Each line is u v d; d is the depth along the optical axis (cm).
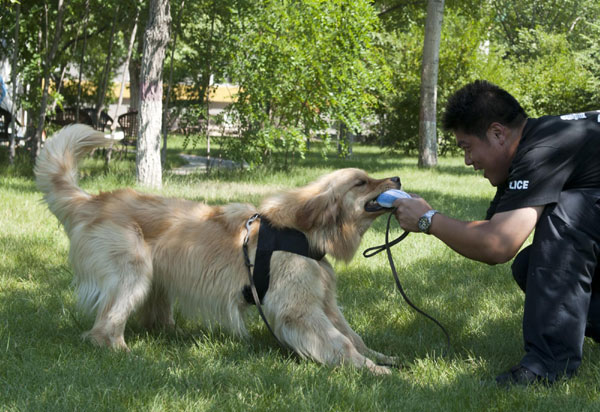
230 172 1422
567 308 329
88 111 1920
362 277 595
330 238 396
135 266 402
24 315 449
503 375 341
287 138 1399
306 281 381
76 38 1581
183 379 339
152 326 451
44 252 637
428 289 564
